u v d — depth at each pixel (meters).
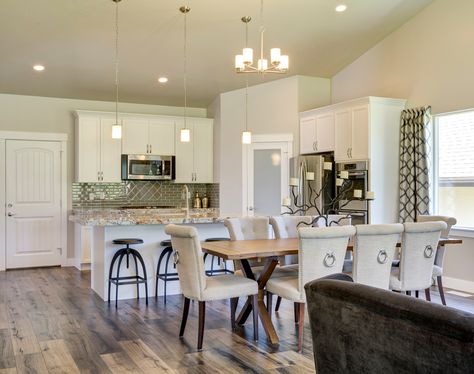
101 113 7.52
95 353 3.55
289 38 6.19
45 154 7.53
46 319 4.45
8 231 7.29
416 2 5.83
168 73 6.98
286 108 7.43
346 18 5.87
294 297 3.61
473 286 5.52
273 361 3.39
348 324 1.74
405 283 4.01
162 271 5.51
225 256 3.49
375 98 6.03
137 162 7.77
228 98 7.93
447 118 5.86
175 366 3.29
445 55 5.74
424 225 3.93
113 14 5.27
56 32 5.56
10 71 6.55
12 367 3.27
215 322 4.36
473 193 5.58
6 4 4.91
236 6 5.31
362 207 6.12
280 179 7.45
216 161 8.21
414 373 1.51
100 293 5.39
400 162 6.20
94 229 5.71
